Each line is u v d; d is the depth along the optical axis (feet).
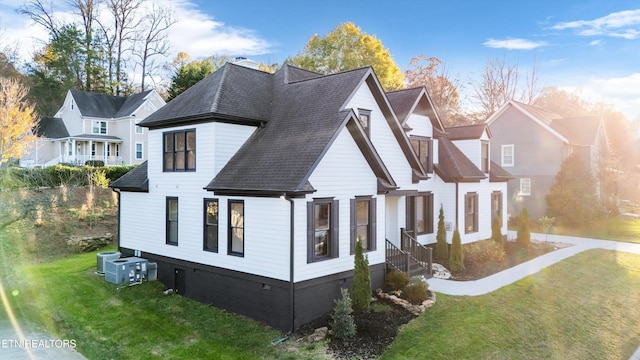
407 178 59.16
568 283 52.70
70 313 43.45
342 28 135.44
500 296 45.85
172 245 51.13
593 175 105.09
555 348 36.65
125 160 140.87
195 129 48.11
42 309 44.88
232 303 43.06
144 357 33.68
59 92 162.50
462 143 73.36
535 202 106.22
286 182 37.45
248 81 55.83
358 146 44.37
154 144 54.13
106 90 172.24
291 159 40.19
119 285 51.19
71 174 95.61
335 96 46.98
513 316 41.09
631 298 50.44
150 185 54.75
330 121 42.55
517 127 109.19
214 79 54.95
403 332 36.14
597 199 101.45
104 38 175.01
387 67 134.82
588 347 37.88
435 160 67.31
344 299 35.47
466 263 59.77
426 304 41.96
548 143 104.32
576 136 108.17
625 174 157.48
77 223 79.36
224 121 46.52
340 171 42.16
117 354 34.47
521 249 71.10
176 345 35.63
